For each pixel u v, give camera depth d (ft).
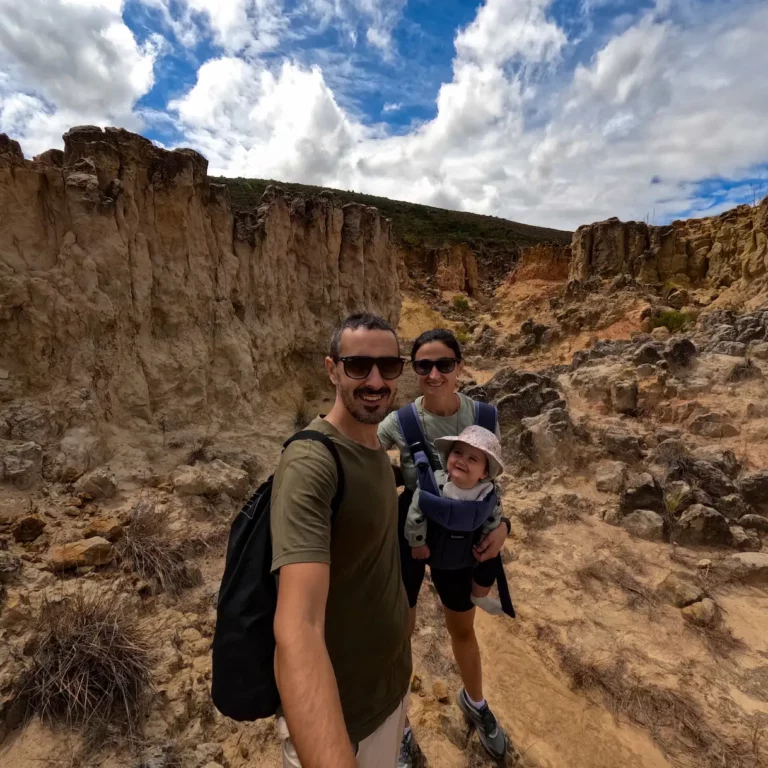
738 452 30.99
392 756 7.72
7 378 21.02
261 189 220.43
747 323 51.65
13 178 21.84
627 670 15.31
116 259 24.34
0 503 17.31
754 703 14.30
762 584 19.77
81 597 12.99
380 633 7.00
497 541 10.53
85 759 10.07
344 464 6.48
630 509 24.75
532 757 12.38
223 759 10.95
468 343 105.91
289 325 39.58
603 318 93.30
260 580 6.43
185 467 22.99
